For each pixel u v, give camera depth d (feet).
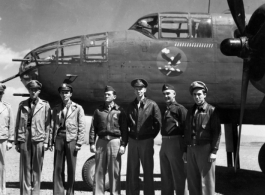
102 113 20.33
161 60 25.89
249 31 20.34
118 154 20.01
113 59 25.89
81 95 25.84
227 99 26.16
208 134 17.60
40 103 20.97
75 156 20.62
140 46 26.08
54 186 20.43
